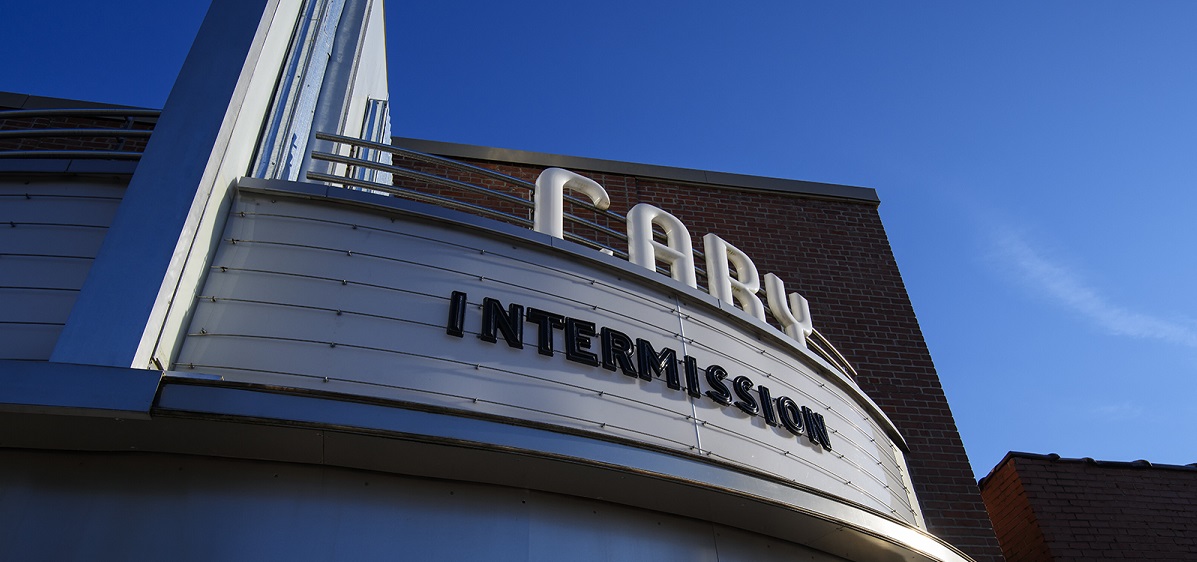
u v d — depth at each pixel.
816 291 14.10
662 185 14.91
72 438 6.04
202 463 6.34
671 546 7.59
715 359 8.61
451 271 7.46
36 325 6.12
